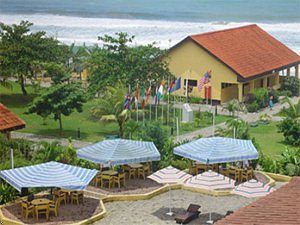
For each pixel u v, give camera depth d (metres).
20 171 25.66
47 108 40.59
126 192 27.55
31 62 49.81
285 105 47.34
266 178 30.30
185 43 47.38
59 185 24.28
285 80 51.84
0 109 36.78
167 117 42.81
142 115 42.84
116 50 46.47
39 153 31.28
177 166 31.73
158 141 33.12
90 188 28.00
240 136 35.59
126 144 29.80
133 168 29.86
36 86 45.25
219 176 25.59
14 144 32.72
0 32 50.97
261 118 42.97
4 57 50.06
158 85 46.00
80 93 41.31
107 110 39.81
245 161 31.41
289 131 38.19
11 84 51.69
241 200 26.98
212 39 48.69
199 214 25.06
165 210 25.64
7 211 24.66
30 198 24.73
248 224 13.21
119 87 44.06
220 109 45.69
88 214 24.50
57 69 44.50
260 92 46.53
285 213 13.84
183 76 47.56
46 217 23.78
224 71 46.50
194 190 28.27
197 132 40.25
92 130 41.84
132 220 24.36
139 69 45.75
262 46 52.03
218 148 29.72
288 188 16.05
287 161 31.95
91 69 46.59
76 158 30.89
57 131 41.91
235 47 49.41
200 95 47.34
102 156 28.75
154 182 29.23
